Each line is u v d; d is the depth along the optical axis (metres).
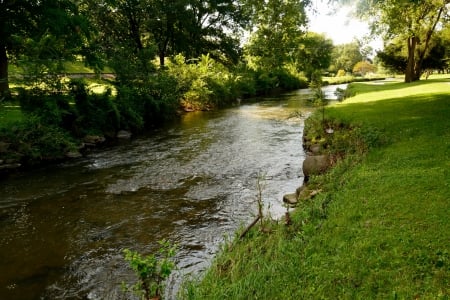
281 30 27.59
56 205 8.78
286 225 5.89
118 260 6.19
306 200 7.28
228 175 10.86
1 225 7.69
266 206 8.25
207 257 6.15
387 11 23.59
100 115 16.78
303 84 53.41
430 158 7.39
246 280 4.34
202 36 41.88
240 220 7.61
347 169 8.18
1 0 17.97
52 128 13.82
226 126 19.78
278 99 35.34
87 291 5.34
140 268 4.16
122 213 8.20
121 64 21.97
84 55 21.11
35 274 5.82
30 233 7.29
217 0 40.12
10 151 12.36
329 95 36.22
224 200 8.82
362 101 18.55
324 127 14.09
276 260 4.70
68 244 6.80
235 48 43.31
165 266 4.23
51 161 12.99
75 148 13.88
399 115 12.77
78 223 7.71
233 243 5.81
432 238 4.40
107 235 7.12
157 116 22.08
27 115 13.81
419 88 22.58
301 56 41.03
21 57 17.61
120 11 34.44
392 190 6.04
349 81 63.09
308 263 4.46
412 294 3.56
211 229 7.24
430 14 24.12
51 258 6.31
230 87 33.59
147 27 35.84
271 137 16.30
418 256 4.12
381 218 5.14
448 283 3.63
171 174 11.13
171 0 35.91
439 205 5.18
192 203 8.70
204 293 4.39
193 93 28.08
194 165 12.05
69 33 19.36
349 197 6.21
